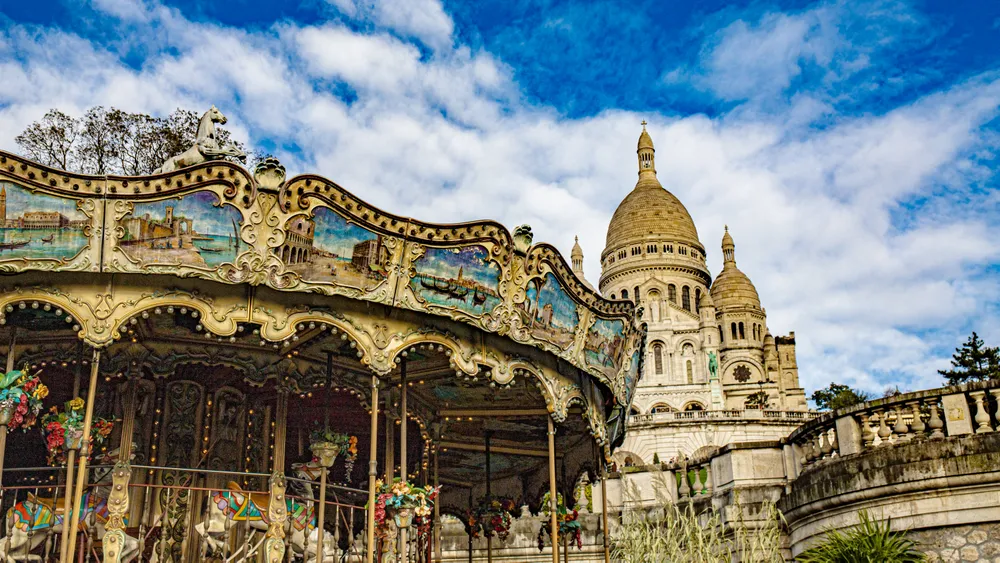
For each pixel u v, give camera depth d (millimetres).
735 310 127250
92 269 16547
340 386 22828
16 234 16203
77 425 17797
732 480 25359
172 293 17078
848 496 21047
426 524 22859
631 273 128750
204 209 16828
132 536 19891
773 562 20297
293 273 17312
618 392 23203
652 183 141375
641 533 21375
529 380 20625
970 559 19062
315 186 17078
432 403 24938
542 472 28375
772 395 112562
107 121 35375
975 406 20406
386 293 17969
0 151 15773
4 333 20328
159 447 20922
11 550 18062
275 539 19047
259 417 22359
